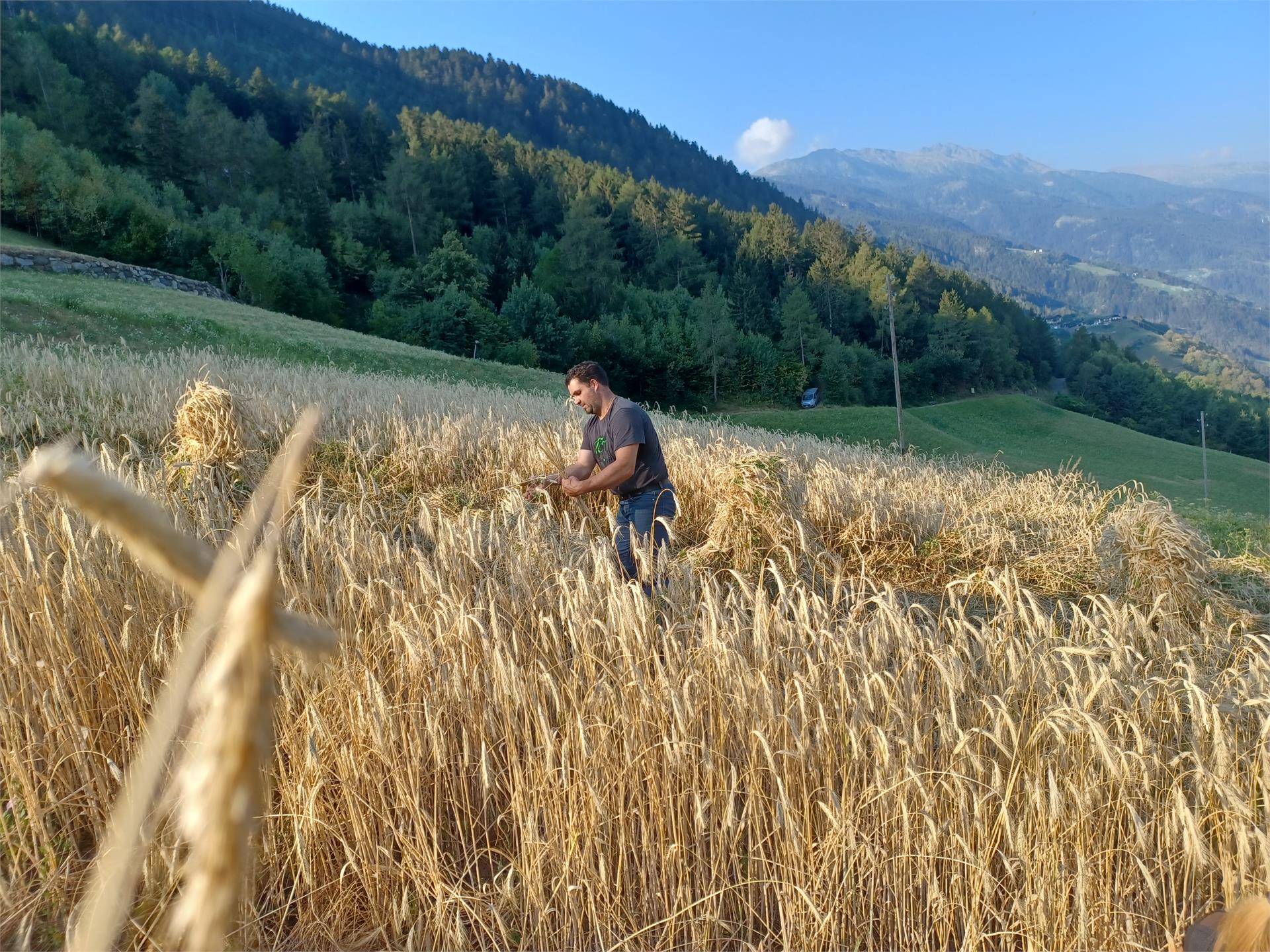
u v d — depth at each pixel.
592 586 4.40
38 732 3.56
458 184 111.50
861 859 3.39
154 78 106.44
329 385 14.43
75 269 34.25
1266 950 2.38
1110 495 8.95
